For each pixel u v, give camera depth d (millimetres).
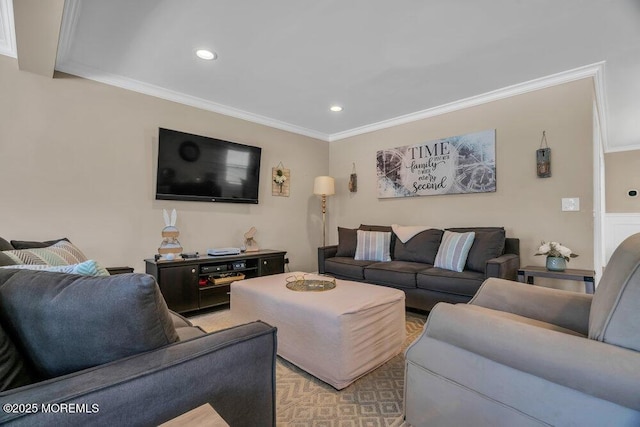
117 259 2867
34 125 2473
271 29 2139
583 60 2578
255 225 3980
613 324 896
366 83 3008
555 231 2904
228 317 2949
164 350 849
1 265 1329
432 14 1979
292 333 1895
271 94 3277
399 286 3039
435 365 1256
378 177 4277
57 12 1694
